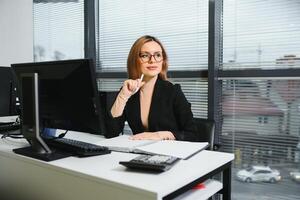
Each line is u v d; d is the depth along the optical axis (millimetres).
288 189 2516
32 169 1312
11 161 1410
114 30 3471
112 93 1961
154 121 1954
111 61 3525
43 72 1398
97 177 1052
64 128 1444
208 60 2711
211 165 1204
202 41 2877
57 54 3846
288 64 2496
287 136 2512
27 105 1365
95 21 3592
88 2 3531
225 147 2781
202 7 2857
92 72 1248
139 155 1317
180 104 1983
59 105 1396
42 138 1410
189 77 2900
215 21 2658
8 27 3318
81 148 1341
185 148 1406
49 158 1257
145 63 1979
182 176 1059
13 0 3350
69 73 1301
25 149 1404
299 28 2438
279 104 2531
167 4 3061
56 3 3812
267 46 2568
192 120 1984
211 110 2709
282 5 2488
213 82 2689
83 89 1291
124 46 3408
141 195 946
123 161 1176
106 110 1844
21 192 1392
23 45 3467
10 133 1859
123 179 1021
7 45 3320
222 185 1325
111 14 3480
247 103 2670
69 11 3732
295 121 2475
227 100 2764
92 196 1085
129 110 2016
